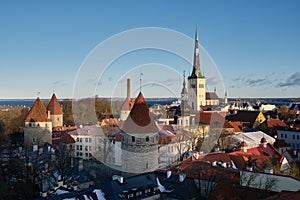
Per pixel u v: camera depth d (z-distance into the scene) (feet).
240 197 107.96
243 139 246.06
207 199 112.78
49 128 279.90
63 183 156.35
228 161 157.89
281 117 486.79
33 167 180.24
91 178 177.58
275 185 114.93
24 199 158.40
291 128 331.98
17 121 379.55
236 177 120.47
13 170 185.26
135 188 117.39
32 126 273.95
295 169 168.86
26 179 176.55
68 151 211.61
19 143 309.42
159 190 122.62
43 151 222.48
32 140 273.33
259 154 192.75
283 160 167.94
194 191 120.67
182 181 125.39
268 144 209.77
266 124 346.95
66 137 235.61
